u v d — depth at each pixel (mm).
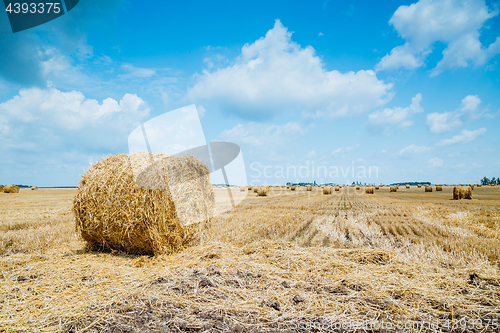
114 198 6098
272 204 19047
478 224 10195
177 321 3068
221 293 3852
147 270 5023
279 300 3670
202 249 6395
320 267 5062
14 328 2959
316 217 12391
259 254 6043
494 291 3877
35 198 25828
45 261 5629
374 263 5422
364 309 3418
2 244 6828
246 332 2869
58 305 3520
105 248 6695
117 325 3008
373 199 24812
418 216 12633
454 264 5180
